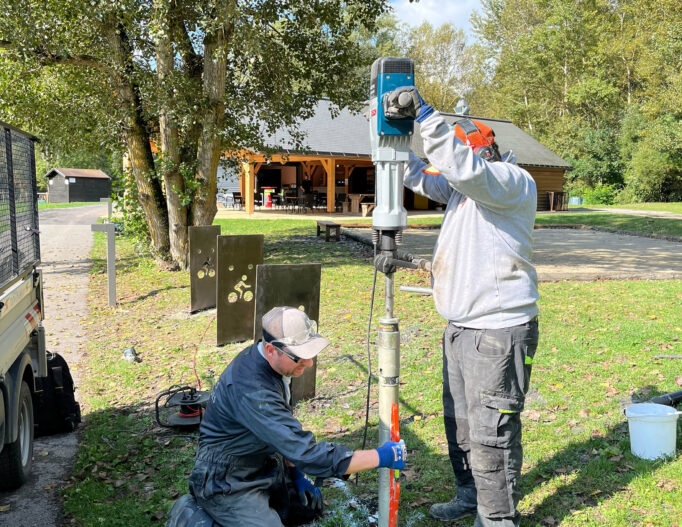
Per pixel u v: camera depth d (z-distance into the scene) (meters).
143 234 15.28
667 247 16.77
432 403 5.36
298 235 20.02
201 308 9.81
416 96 2.70
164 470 4.46
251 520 2.57
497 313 2.92
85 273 14.12
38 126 14.51
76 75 13.65
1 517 3.85
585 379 5.71
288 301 5.53
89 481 4.30
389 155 2.87
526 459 4.23
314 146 29.14
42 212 37.88
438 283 3.08
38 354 4.62
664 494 3.62
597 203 40.88
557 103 52.12
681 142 36.78
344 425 5.06
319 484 2.96
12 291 3.94
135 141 13.68
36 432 5.13
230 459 2.60
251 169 28.56
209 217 13.86
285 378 2.62
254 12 11.71
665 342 6.75
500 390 2.91
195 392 5.48
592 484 3.82
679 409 4.76
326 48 15.36
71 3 10.88
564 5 48.75
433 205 33.72
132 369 6.97
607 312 8.34
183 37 13.50
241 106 14.02
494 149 3.09
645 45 44.47
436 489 3.93
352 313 8.85
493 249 2.91
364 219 26.03
